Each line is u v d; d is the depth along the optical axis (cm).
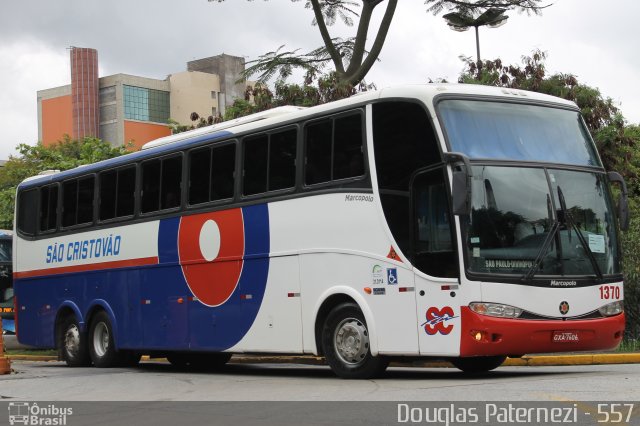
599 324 1300
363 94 1374
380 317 1314
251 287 1538
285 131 1502
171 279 1728
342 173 1388
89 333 1975
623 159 2525
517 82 2575
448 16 2538
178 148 1742
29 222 2180
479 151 1281
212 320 1623
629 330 2161
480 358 1512
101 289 1927
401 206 1299
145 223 1805
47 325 2094
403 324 1286
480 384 1182
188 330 1681
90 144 3431
